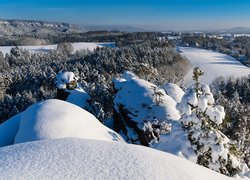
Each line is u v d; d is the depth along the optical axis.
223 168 14.92
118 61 108.88
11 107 63.72
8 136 22.67
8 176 8.75
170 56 119.81
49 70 101.38
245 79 104.31
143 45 153.62
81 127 20.03
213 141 15.05
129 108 31.53
